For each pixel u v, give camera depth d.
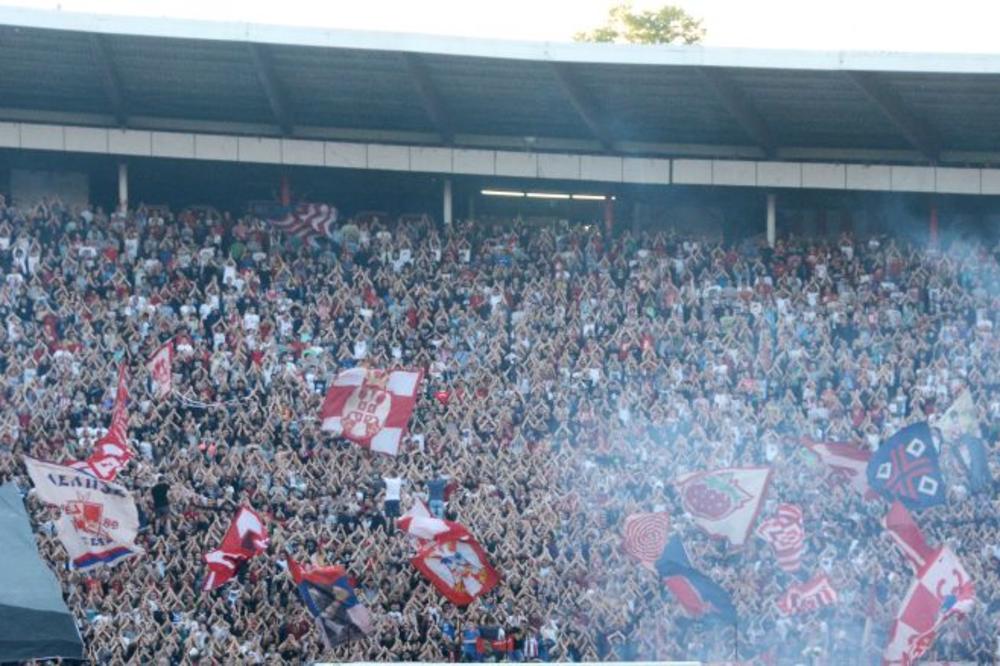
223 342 59.16
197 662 46.97
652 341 61.88
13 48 59.97
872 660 49.47
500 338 61.12
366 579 50.34
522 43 58.94
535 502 53.44
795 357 61.25
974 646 50.44
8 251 61.47
